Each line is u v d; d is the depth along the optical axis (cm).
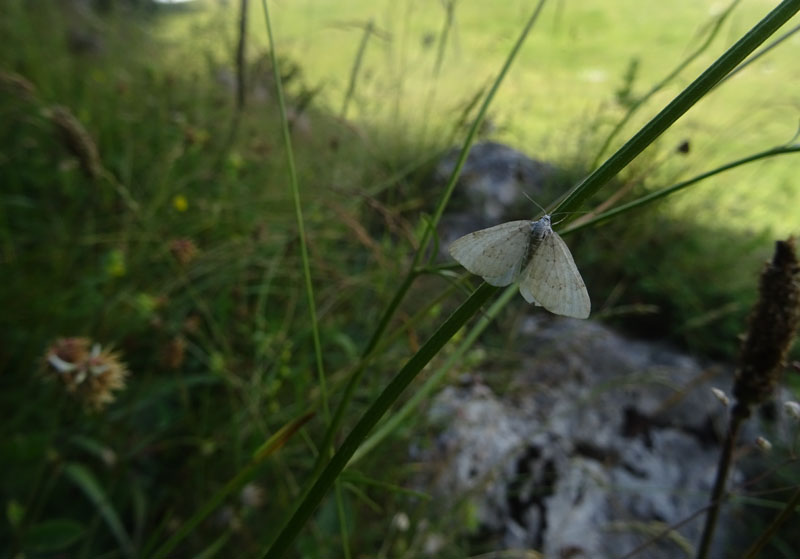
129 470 22
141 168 33
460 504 21
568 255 10
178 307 26
